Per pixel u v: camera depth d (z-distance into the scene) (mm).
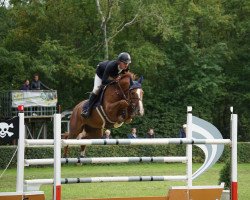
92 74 27109
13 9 28172
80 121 9367
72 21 28359
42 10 27406
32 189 7402
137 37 29453
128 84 8531
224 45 29234
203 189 7836
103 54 27922
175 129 29391
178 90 29969
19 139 7082
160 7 28250
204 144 8266
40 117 23922
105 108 8664
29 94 23641
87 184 13562
